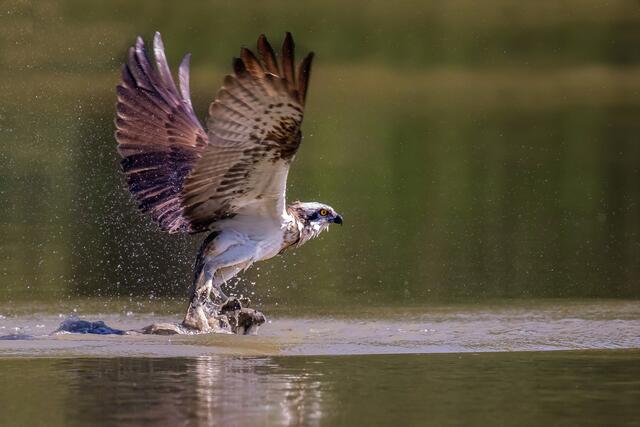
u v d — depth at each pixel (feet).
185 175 37.70
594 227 57.11
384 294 44.42
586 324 37.70
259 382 28.17
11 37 81.10
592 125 80.07
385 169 67.77
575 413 25.34
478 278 47.39
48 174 61.26
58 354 31.68
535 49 95.71
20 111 71.61
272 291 44.96
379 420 24.64
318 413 25.18
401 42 94.12
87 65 79.36
